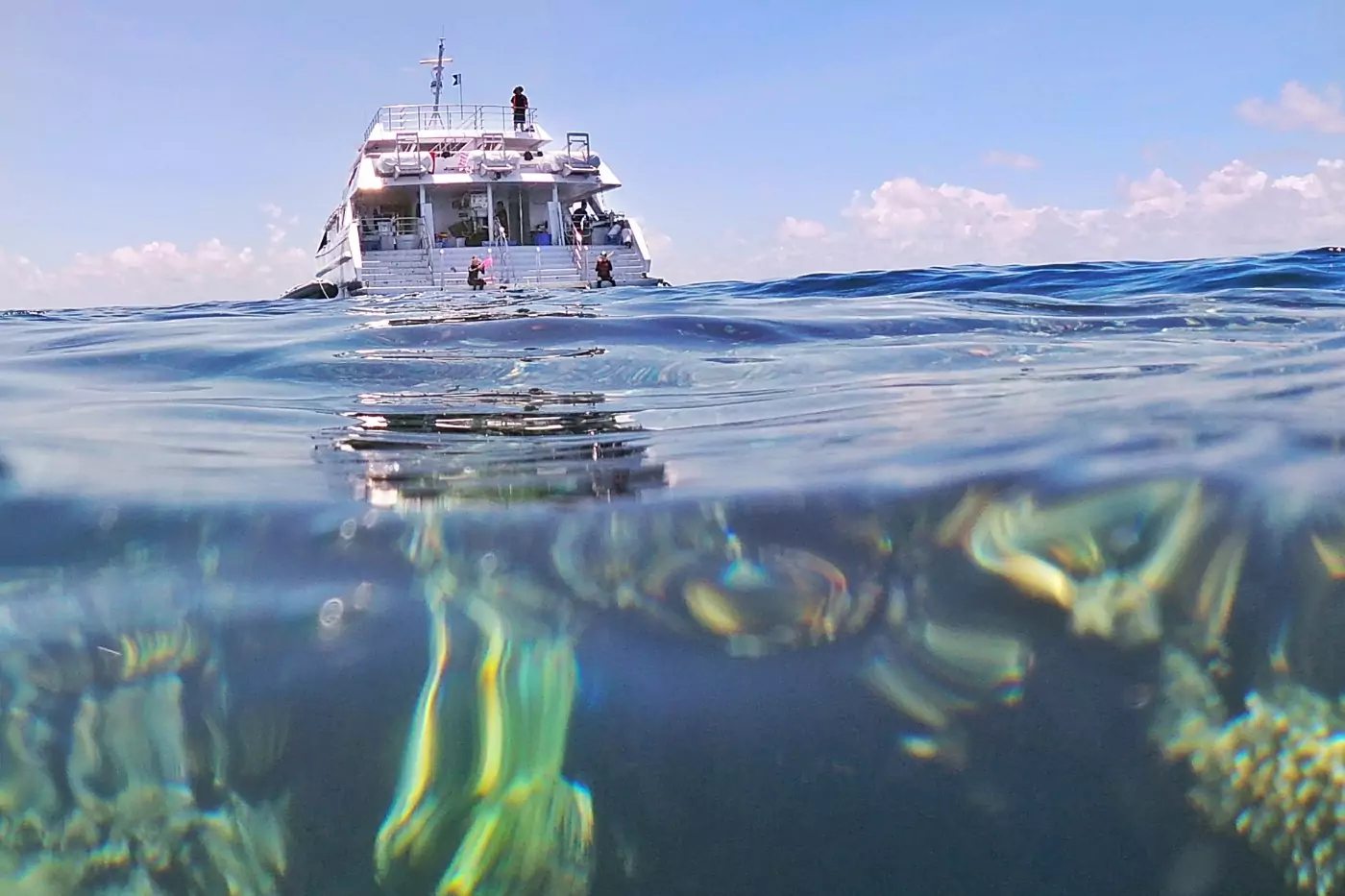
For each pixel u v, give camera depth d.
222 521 1.48
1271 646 1.12
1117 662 1.11
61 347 4.91
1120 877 0.91
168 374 3.83
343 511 1.54
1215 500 1.40
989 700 1.07
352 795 0.98
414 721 1.05
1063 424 1.98
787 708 1.07
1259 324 4.62
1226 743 1.02
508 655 1.13
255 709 1.06
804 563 1.31
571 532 1.43
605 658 1.13
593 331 5.04
